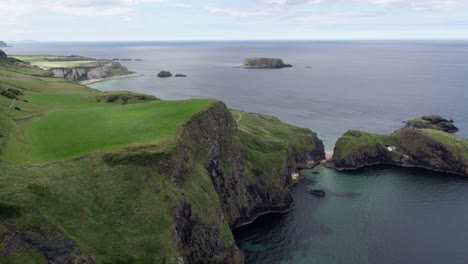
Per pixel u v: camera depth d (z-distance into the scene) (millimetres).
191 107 82875
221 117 85500
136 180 54562
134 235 47844
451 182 99562
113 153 56906
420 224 77188
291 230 75125
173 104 87188
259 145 100312
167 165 59031
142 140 63469
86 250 42719
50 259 39812
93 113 82688
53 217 44281
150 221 49938
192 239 55188
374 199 89438
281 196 85000
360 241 70812
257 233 74125
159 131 68188
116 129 69688
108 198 50906
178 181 60000
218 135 80875
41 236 41031
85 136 65438
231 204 76125
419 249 68125
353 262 64250
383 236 72500
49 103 100625
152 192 53750
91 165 54156
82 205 48281
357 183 99688
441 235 72938
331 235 73062
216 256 57750
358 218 79875
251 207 80312
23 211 42156
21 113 78438
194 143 72062
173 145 62688
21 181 46156
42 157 55125
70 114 81875
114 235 47062
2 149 54375
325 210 83688
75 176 51469
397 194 92250
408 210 83438
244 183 81125
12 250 38969
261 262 64312
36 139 63219
